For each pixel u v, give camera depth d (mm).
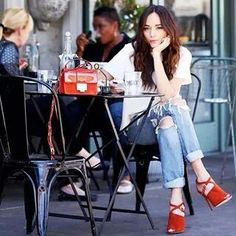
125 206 6594
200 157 5688
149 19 5746
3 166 5184
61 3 7883
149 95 5426
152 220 6035
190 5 9180
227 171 8422
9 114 5113
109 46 7508
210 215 6309
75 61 5727
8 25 6363
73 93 5227
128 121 5836
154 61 5688
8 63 6102
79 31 8258
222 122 9492
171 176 5570
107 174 7035
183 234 5668
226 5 9461
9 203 6707
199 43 9250
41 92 5473
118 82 5742
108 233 5680
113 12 7535
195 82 8273
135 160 5934
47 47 8141
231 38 9500
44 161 5039
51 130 5359
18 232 5715
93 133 6930
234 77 8906
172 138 5520
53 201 6750
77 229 5797
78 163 5188
